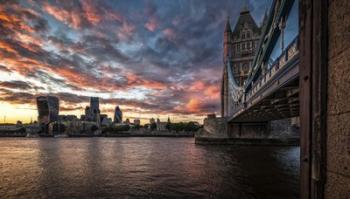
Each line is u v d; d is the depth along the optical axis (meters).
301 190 3.84
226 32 106.44
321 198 3.12
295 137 72.62
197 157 43.88
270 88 17.16
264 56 19.03
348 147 2.59
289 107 21.23
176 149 64.12
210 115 84.56
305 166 3.65
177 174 26.78
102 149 67.12
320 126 3.15
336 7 2.92
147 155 48.91
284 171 28.33
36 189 20.48
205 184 21.45
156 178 24.56
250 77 25.83
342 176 2.69
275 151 55.00
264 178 24.03
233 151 55.81
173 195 18.00
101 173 27.88
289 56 12.15
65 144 96.12
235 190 19.16
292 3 12.10
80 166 33.62
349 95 2.60
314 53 3.38
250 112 33.09
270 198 16.97
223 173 27.14
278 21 14.20
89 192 19.22
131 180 23.66
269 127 73.69
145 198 17.39
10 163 37.44
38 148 72.56
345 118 2.66
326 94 3.13
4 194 19.00
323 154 3.12
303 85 3.83
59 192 19.41
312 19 3.51
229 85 72.81
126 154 51.50
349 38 2.62
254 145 73.62
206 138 78.88
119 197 17.77
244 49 103.56
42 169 31.22
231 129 77.06
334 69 2.94
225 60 103.81
